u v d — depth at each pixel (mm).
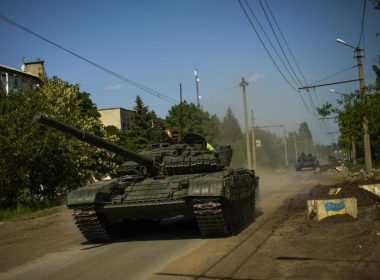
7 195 24859
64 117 27344
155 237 13391
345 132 26188
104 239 13086
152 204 11867
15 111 23859
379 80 22969
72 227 17172
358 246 9289
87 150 28641
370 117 23109
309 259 8625
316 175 43969
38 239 14594
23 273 9562
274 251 9625
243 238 11773
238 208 14164
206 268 8727
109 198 12453
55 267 9945
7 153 23156
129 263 9836
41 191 27672
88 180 31250
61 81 30062
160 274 8578
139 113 47562
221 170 14414
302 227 12211
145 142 45938
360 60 30906
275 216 15812
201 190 11398
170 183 12398
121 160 33938
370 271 7512
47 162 26062
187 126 47188
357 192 17734
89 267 9703
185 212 12367
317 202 13125
